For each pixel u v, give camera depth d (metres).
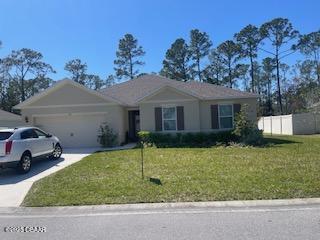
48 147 18.14
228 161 15.80
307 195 9.60
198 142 25.86
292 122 37.09
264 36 63.84
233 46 65.06
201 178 12.09
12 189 12.35
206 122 27.42
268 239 6.48
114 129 26.48
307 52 63.03
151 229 7.33
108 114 26.56
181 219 7.98
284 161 15.39
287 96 65.88
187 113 27.02
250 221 7.61
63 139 26.91
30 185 12.88
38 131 17.84
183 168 14.29
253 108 27.48
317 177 11.58
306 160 15.60
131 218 8.23
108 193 10.54
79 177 13.29
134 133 30.12
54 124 27.02
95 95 26.59
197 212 8.52
